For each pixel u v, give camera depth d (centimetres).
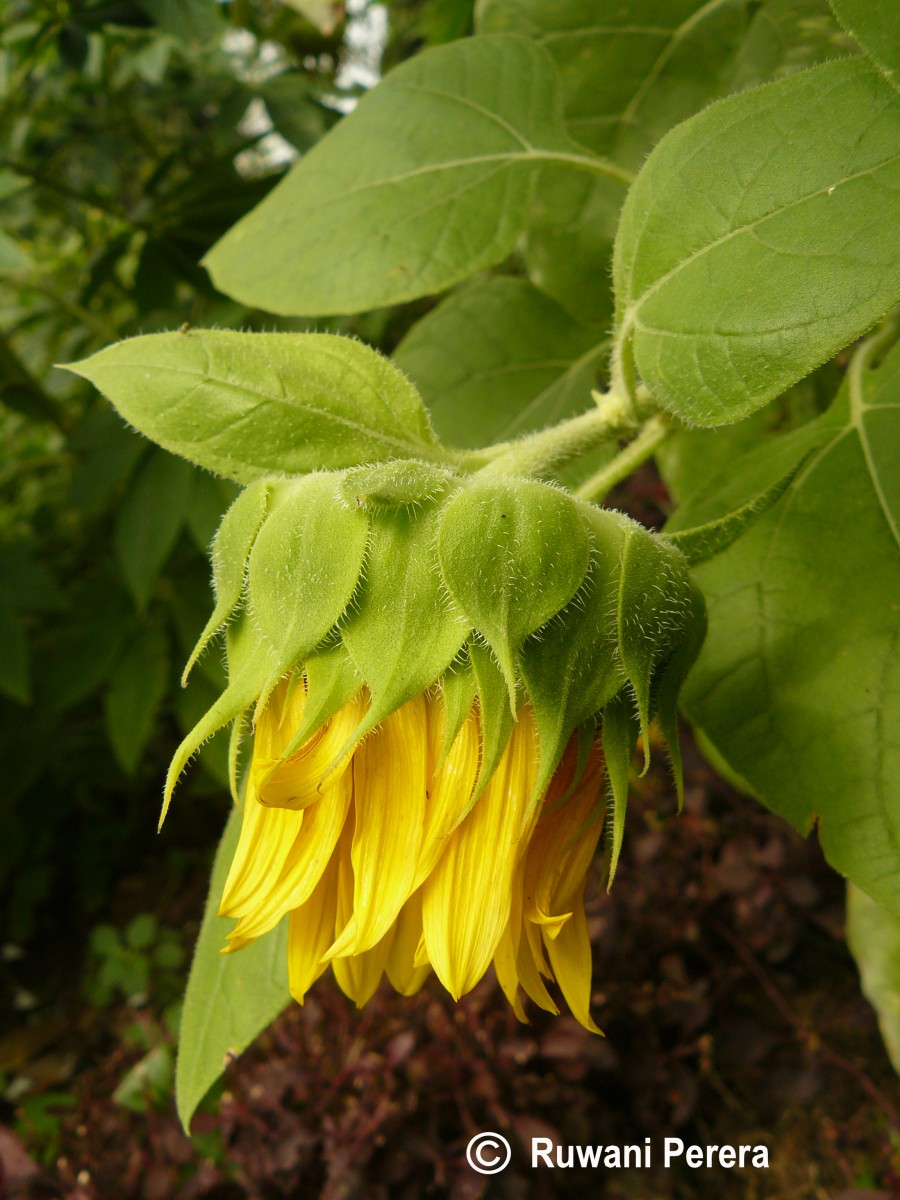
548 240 45
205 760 79
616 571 23
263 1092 75
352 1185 67
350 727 23
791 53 40
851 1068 75
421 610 22
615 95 43
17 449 136
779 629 27
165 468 66
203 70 76
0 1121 93
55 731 109
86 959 112
